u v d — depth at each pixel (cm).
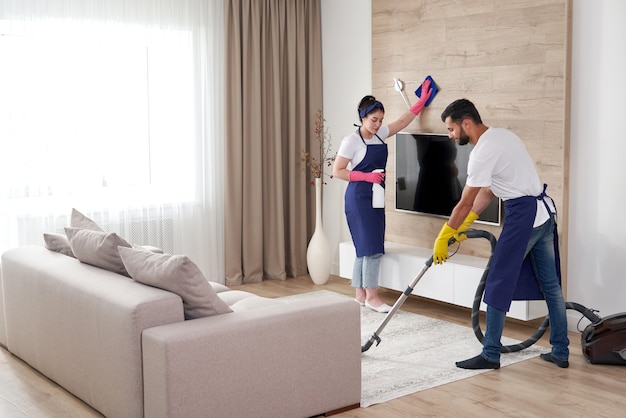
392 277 560
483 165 408
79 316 367
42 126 544
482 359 422
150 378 323
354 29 635
